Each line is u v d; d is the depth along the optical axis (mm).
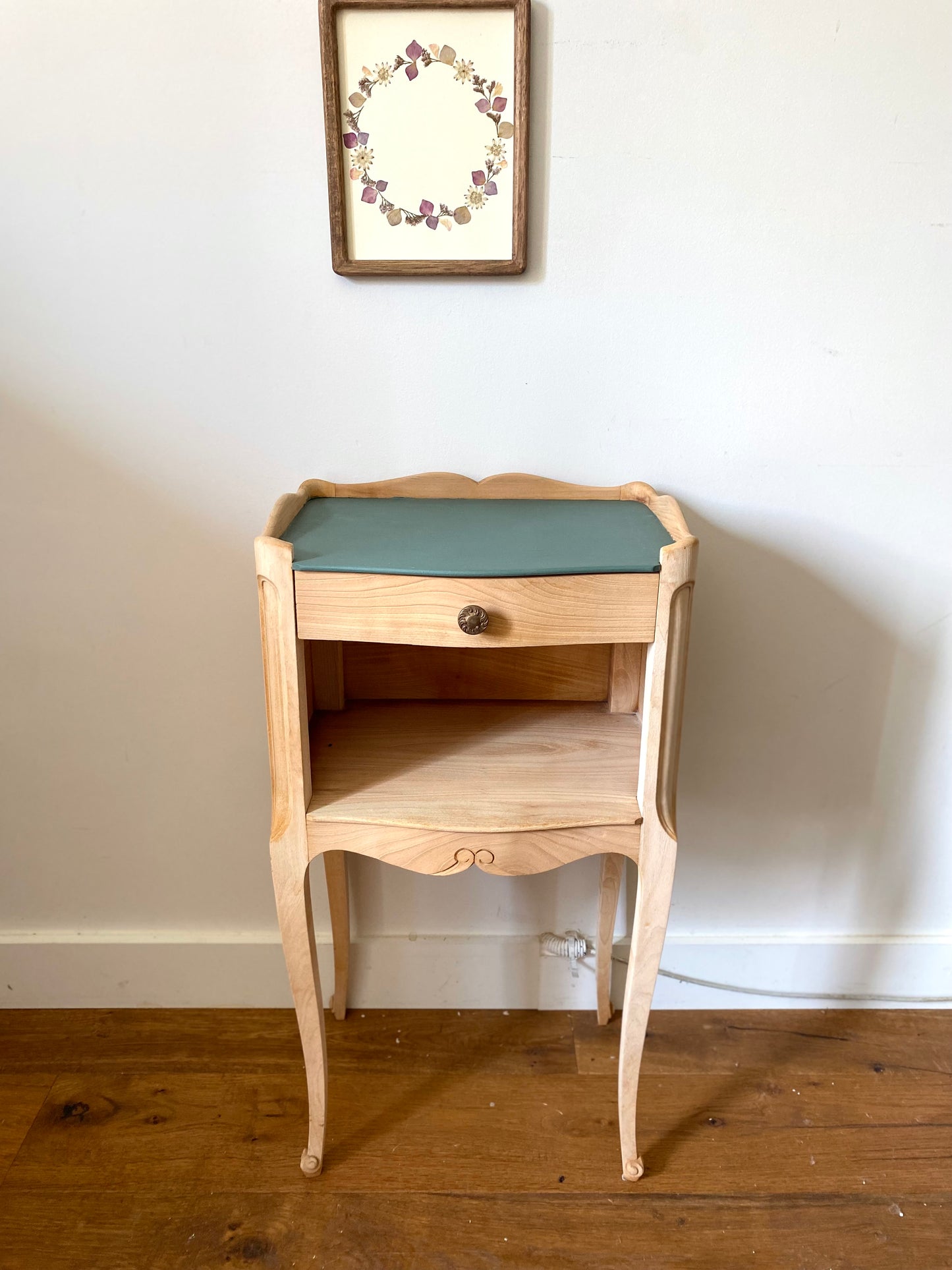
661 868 1110
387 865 1502
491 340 1251
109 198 1192
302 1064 1465
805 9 1115
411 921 1543
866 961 1576
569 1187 1269
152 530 1345
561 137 1164
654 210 1195
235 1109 1382
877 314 1240
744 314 1239
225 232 1206
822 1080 1445
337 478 1320
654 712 1041
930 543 1351
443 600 987
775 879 1548
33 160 1177
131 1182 1268
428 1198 1250
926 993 1586
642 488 1275
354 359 1262
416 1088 1419
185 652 1404
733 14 1117
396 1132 1345
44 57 1137
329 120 1134
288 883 1114
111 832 1507
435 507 1238
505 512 1216
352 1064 1461
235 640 1397
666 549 985
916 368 1265
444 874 1093
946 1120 1377
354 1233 1203
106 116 1159
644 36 1124
